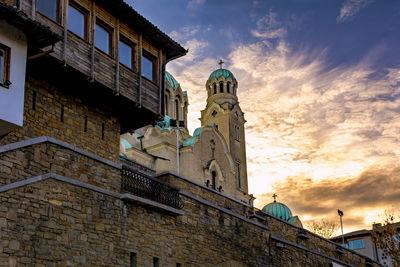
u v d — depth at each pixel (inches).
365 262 1941.4
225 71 3425.2
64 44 941.2
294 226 1592.0
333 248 1760.6
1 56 822.5
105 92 1028.5
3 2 834.2
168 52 1212.5
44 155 916.6
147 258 1047.6
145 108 1105.4
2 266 803.4
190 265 1146.7
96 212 973.2
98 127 1059.9
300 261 1544.0
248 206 1407.5
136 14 1089.4
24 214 853.2
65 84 994.7
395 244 2354.8
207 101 3373.5
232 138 3206.2
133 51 1115.3
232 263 1269.7
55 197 909.2
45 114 954.7
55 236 890.7
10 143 868.0
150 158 2059.5
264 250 1400.1
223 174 2380.7
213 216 1255.5
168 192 1141.7
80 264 917.8
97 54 1010.7
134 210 1049.5
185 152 2202.3
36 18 900.6
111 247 981.2
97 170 1007.6
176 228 1139.3
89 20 1011.3
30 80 943.0
